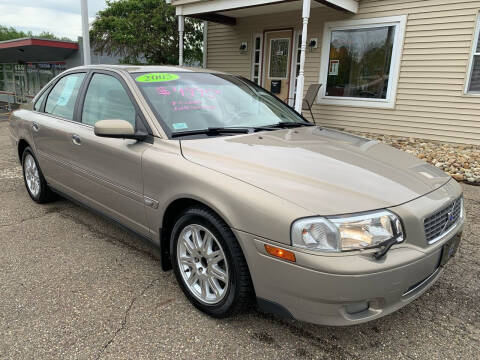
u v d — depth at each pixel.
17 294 2.60
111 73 3.19
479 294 2.71
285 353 2.10
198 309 2.46
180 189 2.35
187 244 2.46
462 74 7.41
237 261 2.11
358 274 1.79
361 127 8.91
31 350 2.08
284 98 10.07
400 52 8.02
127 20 15.81
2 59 21.19
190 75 3.28
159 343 2.16
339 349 2.14
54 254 3.19
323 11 8.95
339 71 9.00
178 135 2.65
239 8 8.66
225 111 3.06
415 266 1.96
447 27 7.39
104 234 3.61
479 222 4.04
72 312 2.42
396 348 2.16
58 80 4.00
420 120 8.06
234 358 2.06
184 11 9.65
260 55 10.30
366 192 2.03
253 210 1.99
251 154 2.39
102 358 2.04
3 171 5.93
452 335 2.28
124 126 2.59
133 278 2.84
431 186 2.32
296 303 1.92
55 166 3.74
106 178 3.03
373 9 8.21
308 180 2.08
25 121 4.18
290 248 1.87
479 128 7.40
